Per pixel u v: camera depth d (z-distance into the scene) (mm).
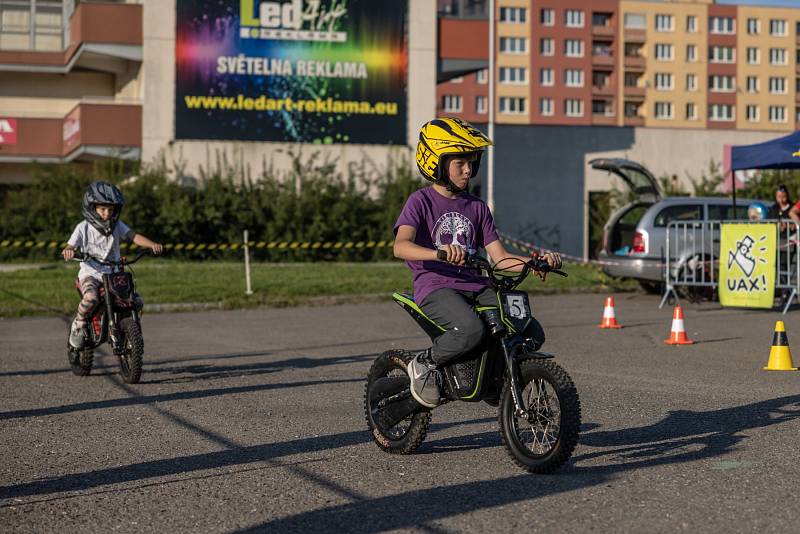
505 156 33125
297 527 4973
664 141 33688
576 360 11148
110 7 31766
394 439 6621
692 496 5398
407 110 32938
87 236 10305
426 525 4953
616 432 7168
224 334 14648
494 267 6188
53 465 6414
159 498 5566
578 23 122938
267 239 30266
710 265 18672
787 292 17062
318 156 32125
